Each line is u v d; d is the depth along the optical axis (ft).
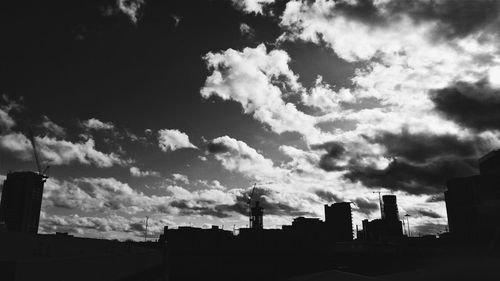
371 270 437.58
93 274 69.82
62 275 56.39
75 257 61.62
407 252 505.66
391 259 481.05
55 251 69.36
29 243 73.61
